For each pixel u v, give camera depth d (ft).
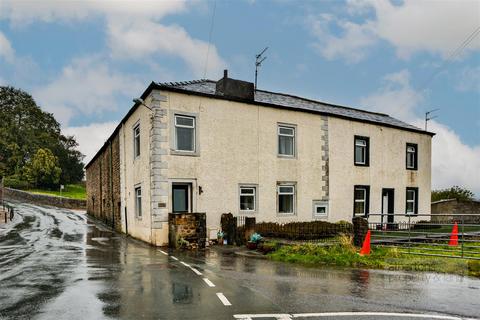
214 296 21.08
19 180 190.80
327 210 61.36
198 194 49.14
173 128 48.01
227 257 36.68
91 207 106.93
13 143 209.67
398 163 72.38
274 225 48.34
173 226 43.98
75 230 65.87
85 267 30.40
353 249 37.45
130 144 59.77
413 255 36.99
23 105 240.53
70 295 21.17
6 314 17.63
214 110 51.55
